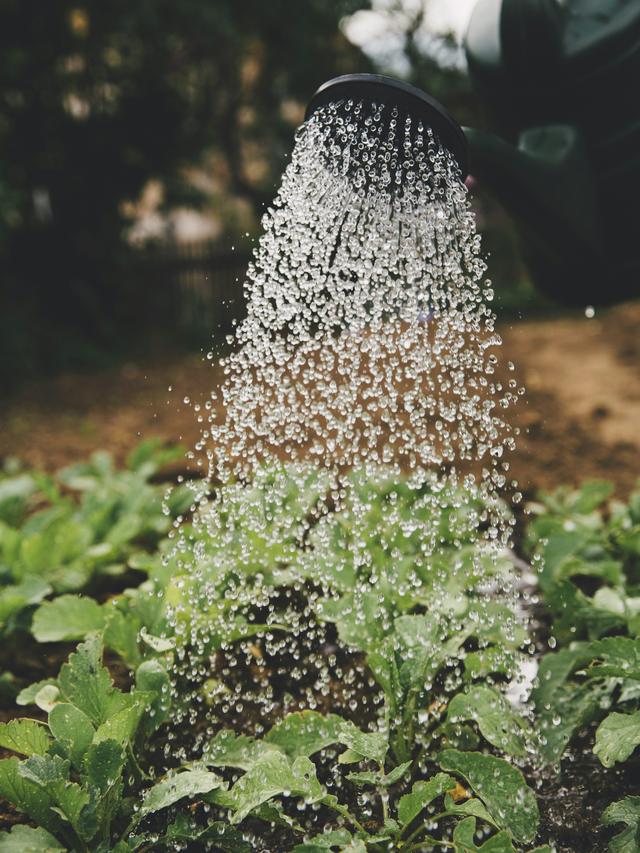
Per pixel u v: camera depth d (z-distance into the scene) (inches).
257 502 98.8
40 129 396.8
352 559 102.2
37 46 378.6
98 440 235.5
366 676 94.5
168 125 432.1
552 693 79.5
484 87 88.0
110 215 431.8
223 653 99.2
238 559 97.4
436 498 116.0
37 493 173.5
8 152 393.4
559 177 83.9
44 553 114.5
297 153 77.5
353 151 75.1
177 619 85.4
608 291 97.1
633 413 225.3
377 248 82.4
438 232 80.0
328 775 78.0
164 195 447.8
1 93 379.2
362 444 168.4
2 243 369.1
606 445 193.8
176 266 490.3
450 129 71.7
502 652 81.9
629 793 74.3
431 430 184.1
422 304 84.7
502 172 81.1
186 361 393.4
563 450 190.9
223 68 480.1
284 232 80.7
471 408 90.5
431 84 557.3
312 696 91.1
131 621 86.4
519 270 593.0
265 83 550.9
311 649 99.9
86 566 116.4
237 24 450.0
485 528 128.7
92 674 71.2
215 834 63.3
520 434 204.1
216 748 73.2
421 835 70.3
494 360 86.3
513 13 80.4
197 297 495.5
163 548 113.7
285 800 74.5
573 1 85.7
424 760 77.7
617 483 166.2
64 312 422.6
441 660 81.7
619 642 74.8
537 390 265.3
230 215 657.6
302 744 72.6
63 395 312.8
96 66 399.5
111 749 63.2
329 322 87.1
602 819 65.4
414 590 98.3
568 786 75.6
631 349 337.7
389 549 110.7
